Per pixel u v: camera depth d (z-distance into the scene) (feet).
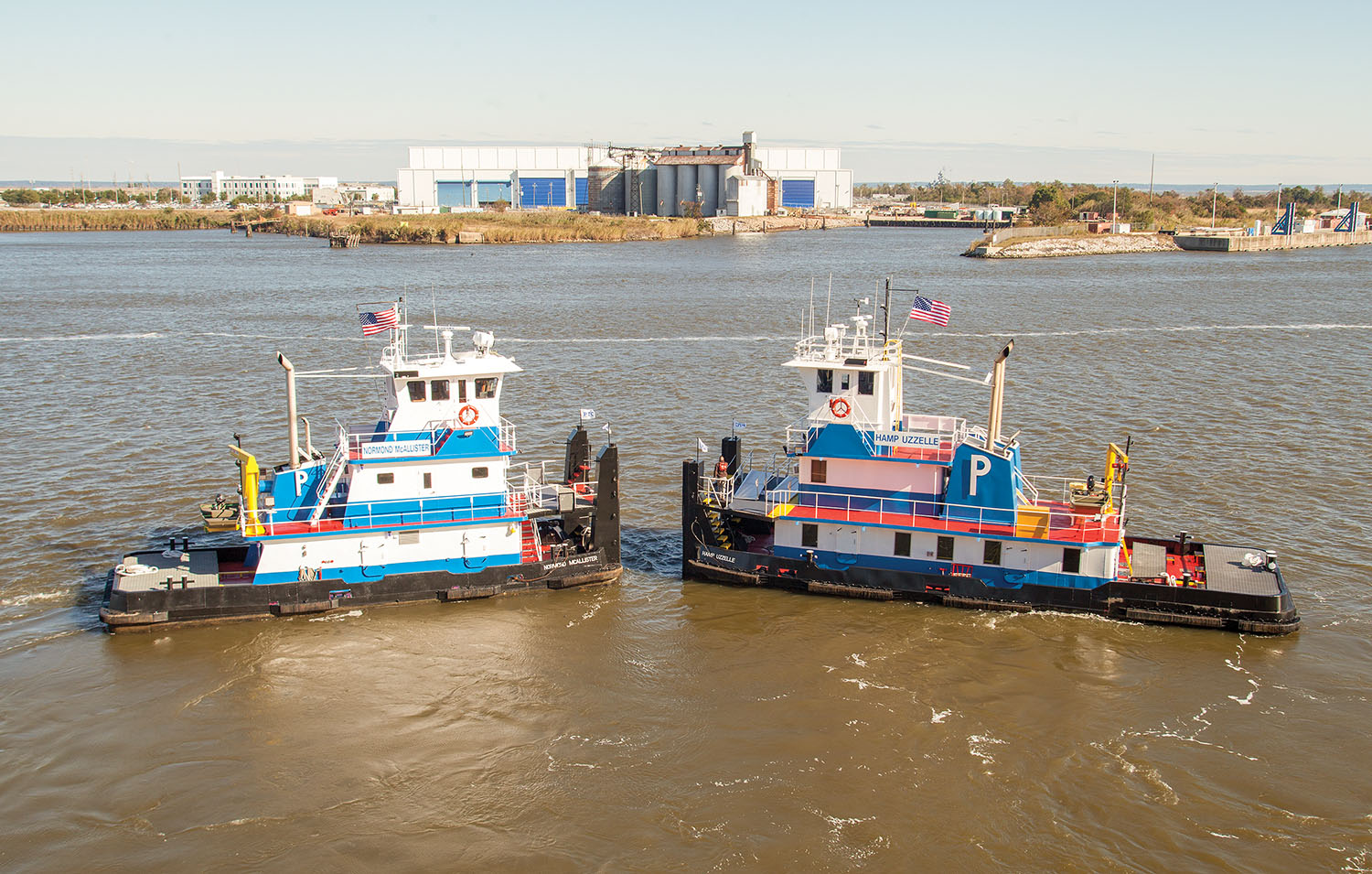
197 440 208.95
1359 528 156.56
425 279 569.23
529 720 107.65
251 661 118.93
